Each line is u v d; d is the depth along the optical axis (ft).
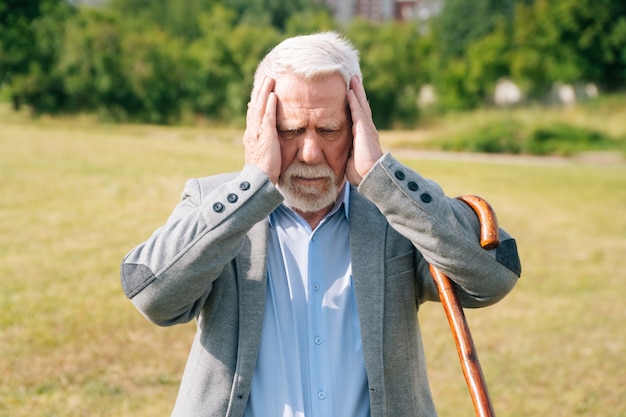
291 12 169.78
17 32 77.61
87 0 166.91
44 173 36.29
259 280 5.68
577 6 93.61
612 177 47.60
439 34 161.99
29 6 78.89
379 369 5.61
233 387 5.55
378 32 94.94
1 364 14.67
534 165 54.85
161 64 81.82
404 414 5.76
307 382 5.71
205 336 5.76
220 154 49.44
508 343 17.30
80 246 23.62
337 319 5.79
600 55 94.48
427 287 6.03
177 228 5.46
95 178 35.91
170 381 14.44
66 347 15.70
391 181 5.52
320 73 5.46
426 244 5.50
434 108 92.48
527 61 99.25
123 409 13.16
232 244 5.41
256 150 5.57
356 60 5.76
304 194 5.74
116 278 20.45
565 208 35.37
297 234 5.91
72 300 18.44
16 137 51.08
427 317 18.58
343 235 5.98
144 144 53.21
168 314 5.54
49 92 77.46
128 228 26.35
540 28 99.04
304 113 5.53
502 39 104.22
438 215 5.49
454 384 14.87
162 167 40.98
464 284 5.64
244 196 5.37
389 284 5.80
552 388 14.97
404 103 88.38
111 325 16.98
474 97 99.25
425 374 6.17
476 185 41.65
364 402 5.76
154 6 168.45
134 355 15.52
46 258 22.02
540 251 26.40
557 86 100.58
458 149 66.49
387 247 5.84
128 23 88.22
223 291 5.72
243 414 5.69
